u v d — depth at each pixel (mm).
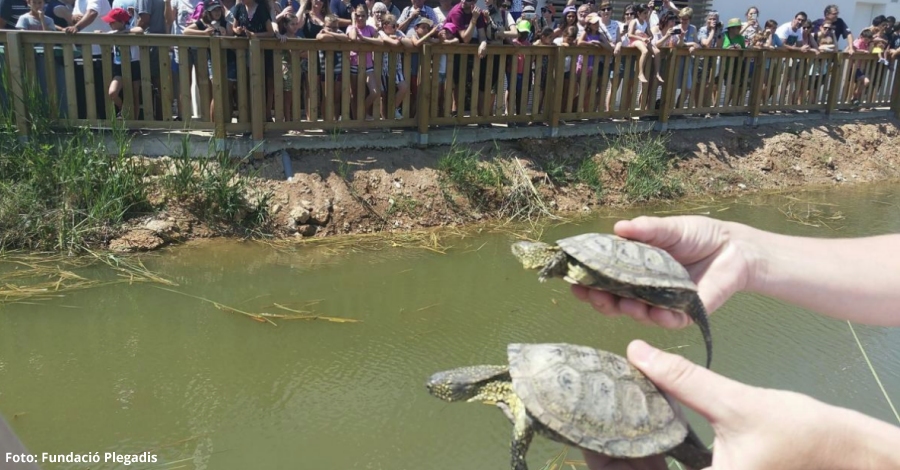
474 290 6578
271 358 5195
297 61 7934
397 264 7078
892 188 11805
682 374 1832
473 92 9094
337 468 4039
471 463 4172
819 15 16219
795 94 12875
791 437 1643
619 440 2273
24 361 4973
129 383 4781
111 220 7062
